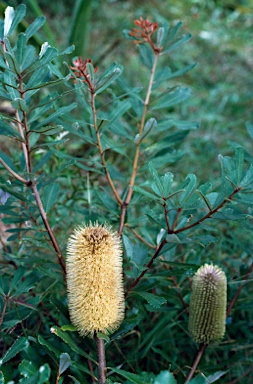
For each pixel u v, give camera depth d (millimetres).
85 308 685
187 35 897
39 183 834
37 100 1416
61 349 789
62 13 2053
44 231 820
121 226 850
